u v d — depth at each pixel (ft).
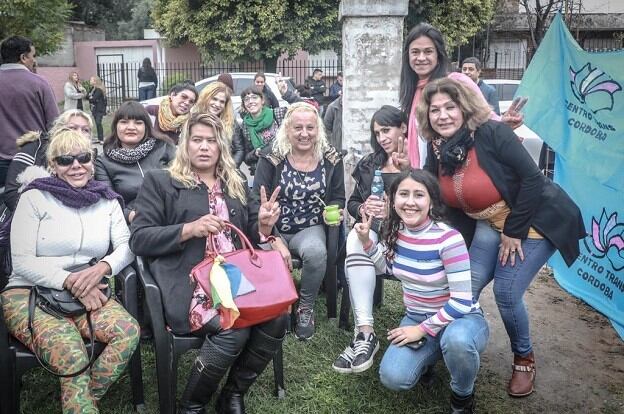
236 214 10.74
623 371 12.41
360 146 20.40
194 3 55.67
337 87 47.52
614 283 14.66
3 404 9.06
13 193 11.95
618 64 14.37
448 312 9.81
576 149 15.87
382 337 13.43
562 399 11.35
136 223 10.17
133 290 10.46
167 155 14.11
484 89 22.76
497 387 11.71
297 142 13.34
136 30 111.96
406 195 9.95
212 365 9.50
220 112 16.93
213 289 9.09
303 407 10.71
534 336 13.93
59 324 9.32
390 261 10.75
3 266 10.56
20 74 15.56
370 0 19.51
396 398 11.10
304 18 54.60
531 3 70.69
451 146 10.27
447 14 57.93
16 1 39.24
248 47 55.21
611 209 14.78
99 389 9.50
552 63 15.96
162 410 9.80
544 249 10.73
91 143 11.28
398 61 19.95
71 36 81.87
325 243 13.62
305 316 13.20
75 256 10.19
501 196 10.43
